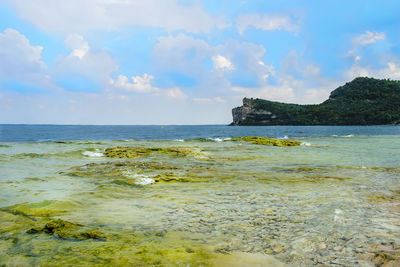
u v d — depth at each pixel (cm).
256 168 1488
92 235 506
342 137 5325
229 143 3691
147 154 2156
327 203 754
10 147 2873
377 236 499
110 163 1561
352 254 423
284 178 1172
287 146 3177
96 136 7106
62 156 2025
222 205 740
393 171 1362
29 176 1184
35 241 481
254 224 576
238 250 443
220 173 1300
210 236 508
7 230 536
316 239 486
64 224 556
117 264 392
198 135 7806
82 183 1038
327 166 1567
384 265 385
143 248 451
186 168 1456
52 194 852
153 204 754
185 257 416
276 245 462
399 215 636
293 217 623
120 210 694
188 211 683
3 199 780
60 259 409
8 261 402
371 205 729
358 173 1305
